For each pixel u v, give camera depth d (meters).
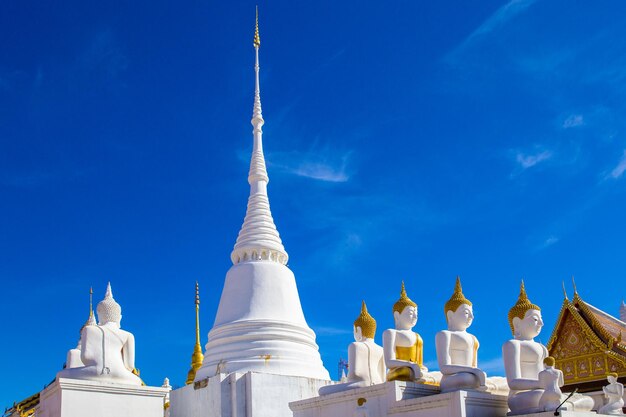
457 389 23.22
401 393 23.62
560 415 20.89
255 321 35.38
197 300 46.97
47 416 26.17
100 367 26.06
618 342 30.97
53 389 25.72
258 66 44.06
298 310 37.50
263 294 36.56
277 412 30.66
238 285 37.12
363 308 27.81
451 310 25.41
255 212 39.88
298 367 34.31
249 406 30.31
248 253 38.50
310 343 36.34
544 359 22.83
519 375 23.44
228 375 31.11
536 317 24.38
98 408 25.30
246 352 34.34
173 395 33.34
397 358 25.83
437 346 24.73
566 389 32.28
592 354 31.73
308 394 31.70
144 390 26.27
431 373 27.02
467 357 24.86
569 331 32.78
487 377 26.75
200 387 31.94
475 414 22.20
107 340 26.62
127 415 25.75
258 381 30.69
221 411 30.38
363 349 26.27
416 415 22.81
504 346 23.91
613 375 26.36
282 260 39.16
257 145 41.94
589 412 21.97
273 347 34.56
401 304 26.52
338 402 25.28
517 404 22.59
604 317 33.34
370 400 24.25
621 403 24.69
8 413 42.75
